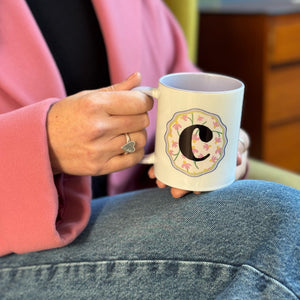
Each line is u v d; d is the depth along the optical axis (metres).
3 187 0.63
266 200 0.61
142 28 1.01
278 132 1.74
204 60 1.81
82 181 0.75
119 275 0.64
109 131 0.64
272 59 1.62
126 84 0.67
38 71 0.79
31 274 0.69
